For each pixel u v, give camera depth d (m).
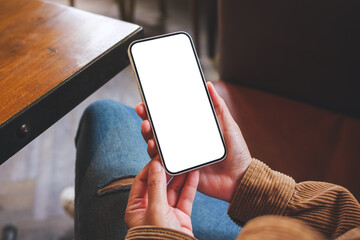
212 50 1.88
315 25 0.85
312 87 0.93
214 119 0.56
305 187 0.55
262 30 0.91
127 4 2.29
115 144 0.69
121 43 0.64
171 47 0.57
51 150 1.54
